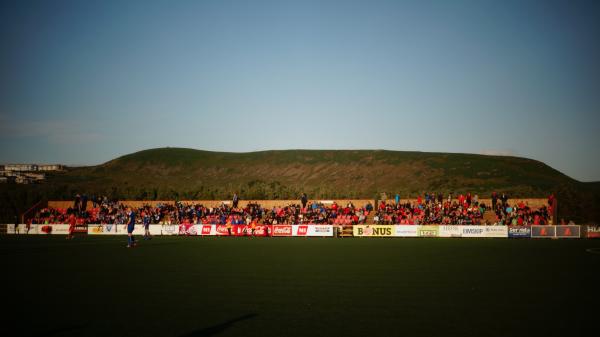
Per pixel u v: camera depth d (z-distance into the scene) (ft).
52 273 74.08
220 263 87.76
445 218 196.75
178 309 47.57
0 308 48.01
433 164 465.06
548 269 78.02
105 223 226.38
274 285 62.08
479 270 76.89
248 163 551.59
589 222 218.59
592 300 51.75
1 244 143.02
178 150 617.21
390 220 202.18
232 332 38.93
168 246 132.57
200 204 249.75
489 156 488.85
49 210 249.14
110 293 56.39
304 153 560.20
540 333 38.47
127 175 532.73
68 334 38.45
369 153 529.04
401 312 46.06
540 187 357.61
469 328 40.09
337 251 113.70
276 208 227.20
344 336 37.78
